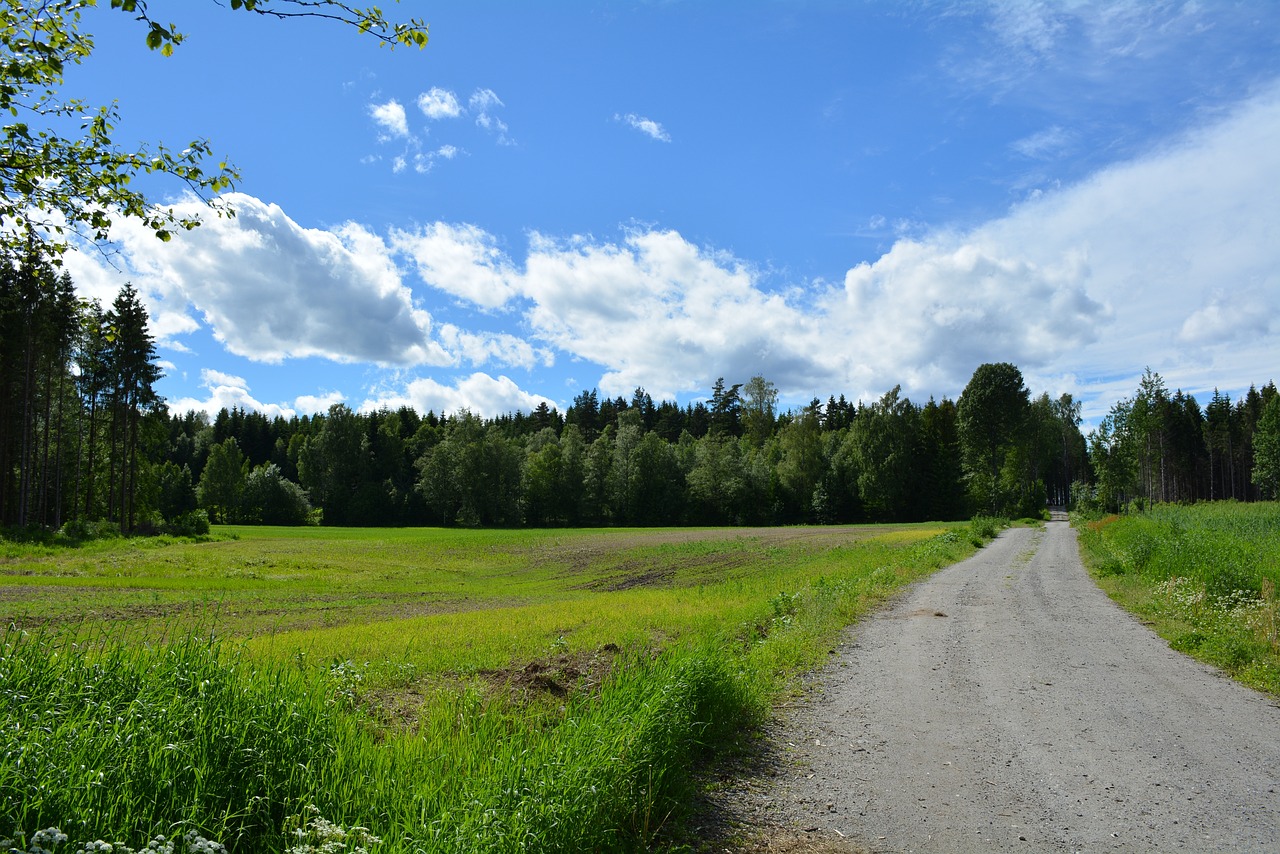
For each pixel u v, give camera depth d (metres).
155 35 5.26
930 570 24.73
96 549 38.72
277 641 12.03
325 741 4.41
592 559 41.84
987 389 78.06
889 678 9.30
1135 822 4.90
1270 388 104.44
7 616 15.68
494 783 4.06
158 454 64.50
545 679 8.05
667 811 4.81
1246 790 5.48
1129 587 18.19
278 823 3.69
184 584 25.84
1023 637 12.29
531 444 107.38
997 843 4.59
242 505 89.44
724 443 104.75
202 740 3.80
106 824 3.10
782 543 45.19
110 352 51.44
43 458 49.69
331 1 5.36
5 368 42.03
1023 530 51.38
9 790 2.99
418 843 3.40
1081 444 111.50
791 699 8.29
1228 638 10.76
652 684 6.06
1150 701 8.13
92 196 5.96
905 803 5.25
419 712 6.77
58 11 5.57
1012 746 6.57
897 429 81.19
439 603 23.22
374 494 91.12
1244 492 104.81
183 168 6.19
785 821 4.91
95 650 4.89
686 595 20.36
